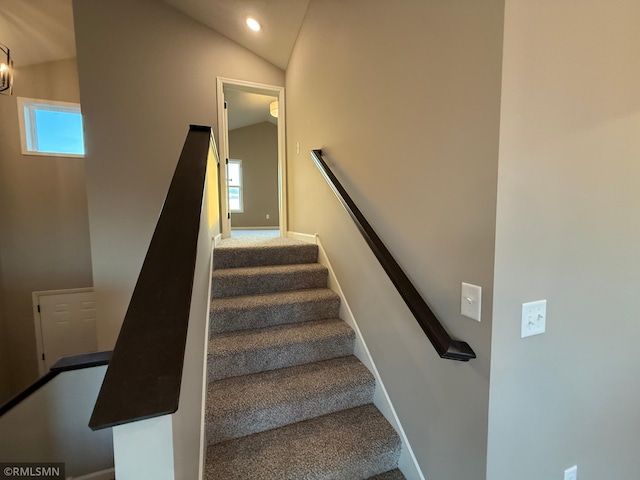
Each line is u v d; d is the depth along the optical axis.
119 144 2.90
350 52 1.86
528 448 1.05
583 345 1.12
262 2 2.66
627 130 1.10
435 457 1.24
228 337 1.83
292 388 1.59
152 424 0.65
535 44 0.88
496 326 0.93
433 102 1.14
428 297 1.21
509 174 0.89
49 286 4.09
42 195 4.02
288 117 3.49
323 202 2.47
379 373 1.66
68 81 4.05
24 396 1.83
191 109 3.14
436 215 1.15
